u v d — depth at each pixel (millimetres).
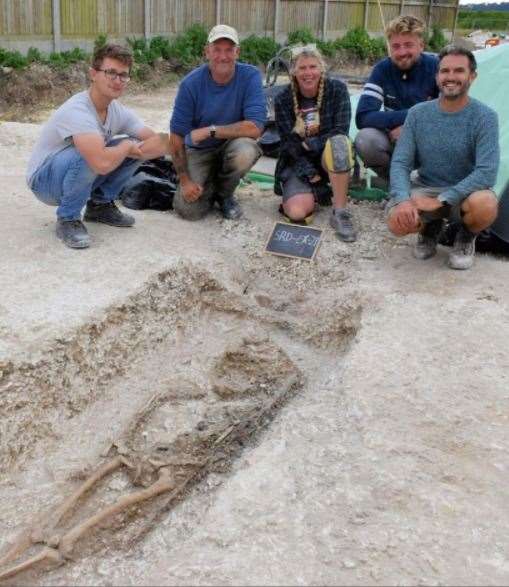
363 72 12203
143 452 1942
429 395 2004
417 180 2906
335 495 1631
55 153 2631
